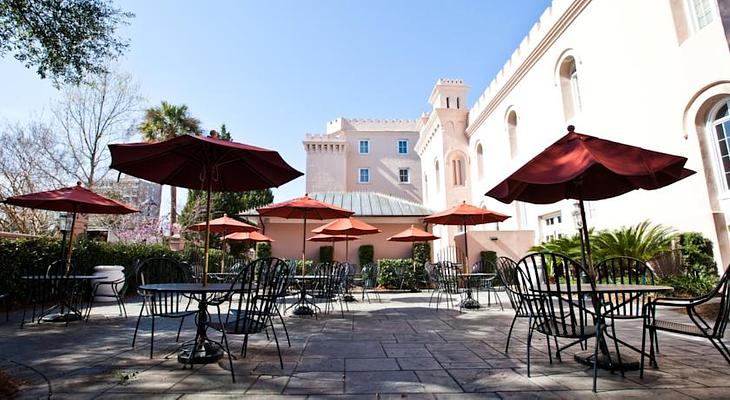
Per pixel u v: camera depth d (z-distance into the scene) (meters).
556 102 13.11
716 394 2.70
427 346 4.34
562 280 9.12
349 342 4.57
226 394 2.75
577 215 9.36
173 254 12.52
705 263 7.63
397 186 32.53
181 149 3.99
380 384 2.97
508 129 16.75
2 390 2.82
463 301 8.35
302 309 7.07
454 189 20.83
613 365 3.27
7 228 16.44
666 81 8.80
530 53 14.35
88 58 7.12
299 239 16.92
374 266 11.00
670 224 8.70
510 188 3.68
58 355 3.94
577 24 12.02
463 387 2.89
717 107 7.89
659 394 2.71
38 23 6.42
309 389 2.86
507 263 4.63
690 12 8.50
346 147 31.72
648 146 9.27
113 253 9.82
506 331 5.29
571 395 2.71
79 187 6.61
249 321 3.68
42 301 6.22
